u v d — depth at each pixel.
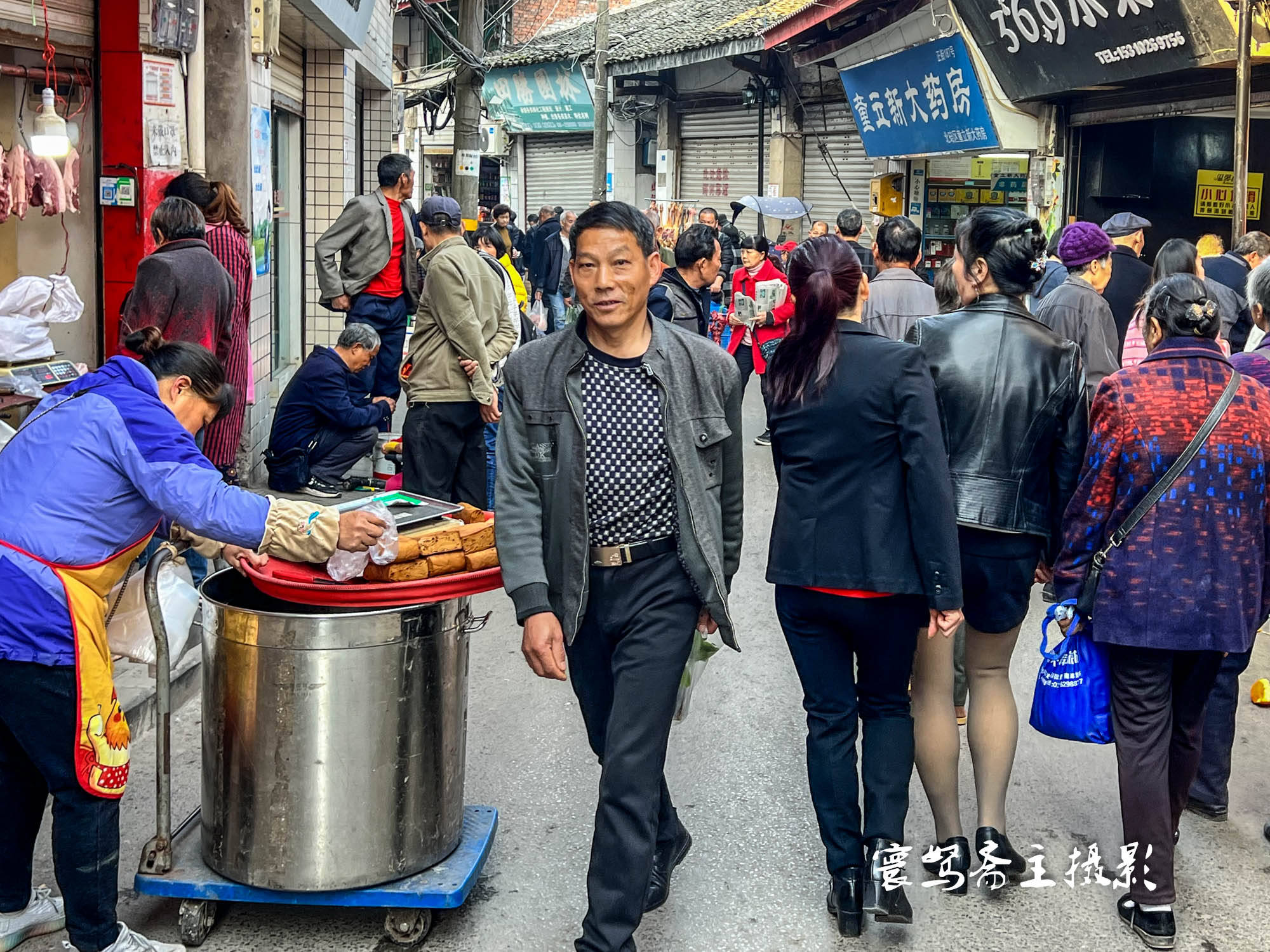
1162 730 3.54
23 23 5.62
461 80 15.34
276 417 7.73
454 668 3.46
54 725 3.04
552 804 4.30
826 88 18.98
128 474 3.05
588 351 3.23
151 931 3.46
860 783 4.48
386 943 3.43
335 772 3.25
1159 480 3.48
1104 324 5.81
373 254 8.81
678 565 3.25
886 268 5.89
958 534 3.58
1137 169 11.87
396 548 3.21
